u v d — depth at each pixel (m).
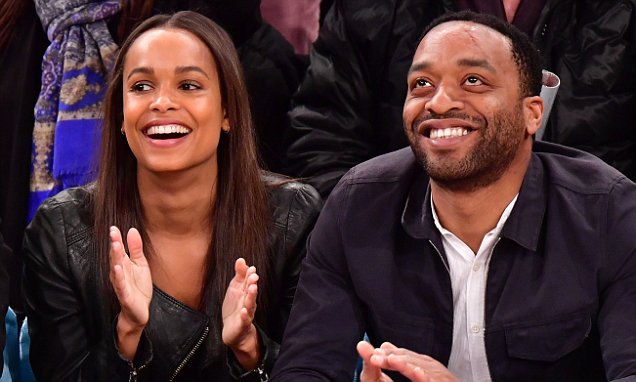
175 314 7.56
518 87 6.46
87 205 7.91
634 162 10.20
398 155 7.23
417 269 6.81
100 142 7.96
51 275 7.75
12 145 10.42
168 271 7.80
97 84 10.35
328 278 7.08
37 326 7.80
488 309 6.65
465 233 6.72
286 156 10.48
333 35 10.29
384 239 6.93
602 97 9.96
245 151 7.84
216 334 7.62
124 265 6.93
